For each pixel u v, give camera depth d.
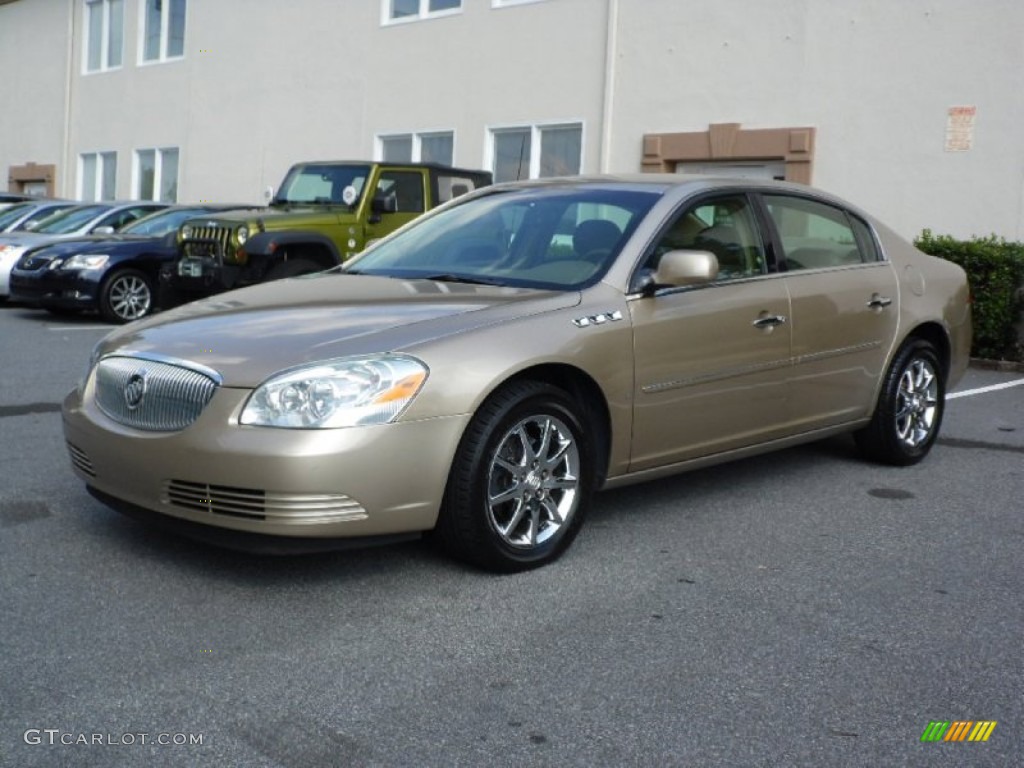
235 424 3.74
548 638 3.65
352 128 17.41
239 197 19.62
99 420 4.18
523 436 4.15
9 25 25.53
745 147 12.54
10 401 7.51
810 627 3.82
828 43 11.93
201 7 20.22
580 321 4.35
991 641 3.74
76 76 23.62
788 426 5.37
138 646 3.51
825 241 5.74
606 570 4.34
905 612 3.98
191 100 20.56
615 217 4.94
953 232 11.19
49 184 24.47
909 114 11.41
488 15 15.28
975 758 2.96
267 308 4.40
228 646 3.53
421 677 3.34
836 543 4.78
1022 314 10.48
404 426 3.79
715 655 3.56
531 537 4.26
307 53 18.08
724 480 5.85
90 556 4.33
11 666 3.35
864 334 5.75
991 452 6.69
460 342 3.99
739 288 5.04
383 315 4.19
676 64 13.20
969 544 4.81
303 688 3.25
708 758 2.91
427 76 16.17
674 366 4.69
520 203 5.36
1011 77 10.73
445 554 4.43
